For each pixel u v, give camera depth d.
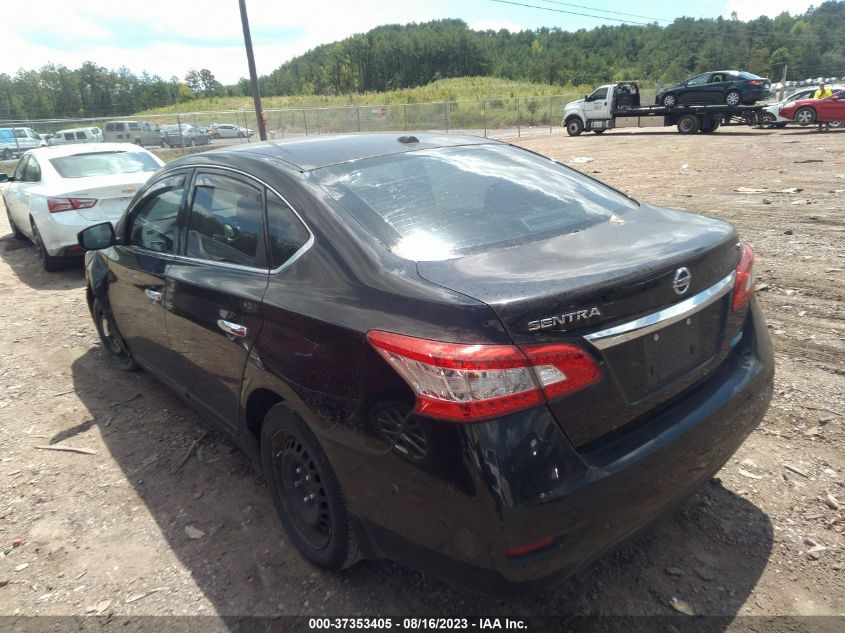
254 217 2.81
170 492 3.28
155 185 3.75
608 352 1.98
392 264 2.21
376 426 2.07
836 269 5.91
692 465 2.20
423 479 1.95
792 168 12.76
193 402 3.47
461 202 2.66
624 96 28.78
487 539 1.86
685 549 2.64
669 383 2.21
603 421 2.01
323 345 2.23
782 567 2.52
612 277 1.97
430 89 74.12
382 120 35.09
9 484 3.42
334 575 2.63
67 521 3.08
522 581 1.90
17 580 2.70
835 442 3.29
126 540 2.92
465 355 1.83
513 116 42.19
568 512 1.88
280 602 2.51
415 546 2.08
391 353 1.99
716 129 26.81
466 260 2.22
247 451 3.05
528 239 2.41
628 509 2.02
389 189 2.68
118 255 4.04
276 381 2.46
